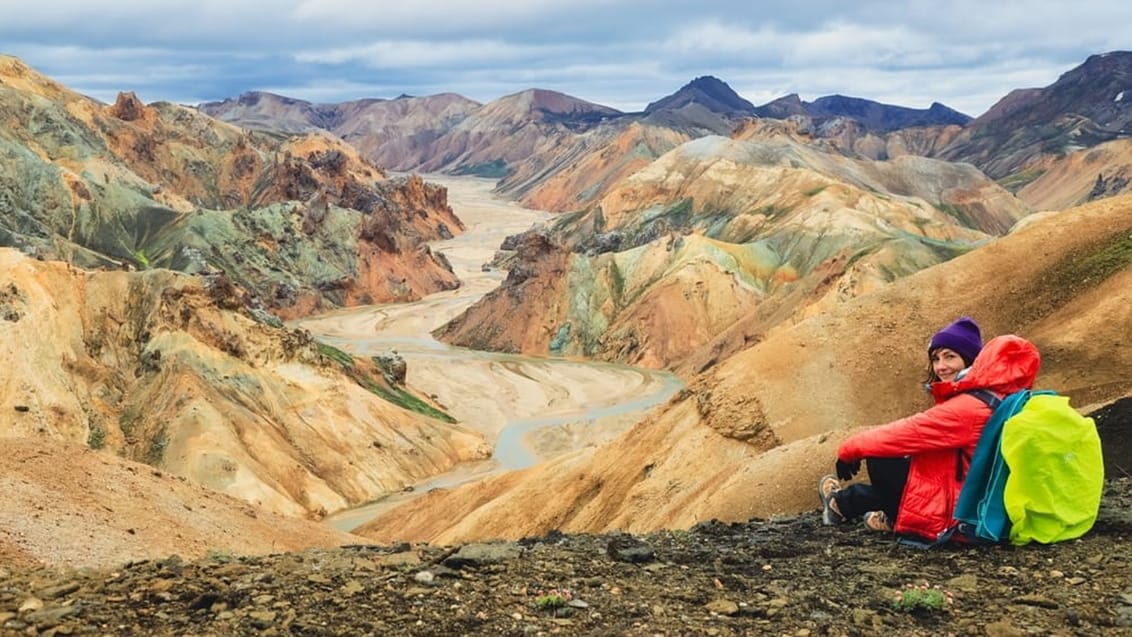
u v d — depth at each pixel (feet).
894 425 36.68
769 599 31.78
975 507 35.37
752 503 130.82
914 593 30.27
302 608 30.68
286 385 398.83
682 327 645.51
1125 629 27.43
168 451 340.18
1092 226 208.85
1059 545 34.30
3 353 346.13
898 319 210.18
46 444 117.19
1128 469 56.59
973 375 35.91
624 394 545.03
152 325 397.39
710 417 206.59
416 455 401.70
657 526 168.25
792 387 203.10
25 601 31.53
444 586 33.19
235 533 121.60
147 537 105.29
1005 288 206.28
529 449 439.22
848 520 42.78
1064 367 174.29
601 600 31.71
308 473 359.25
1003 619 28.84
